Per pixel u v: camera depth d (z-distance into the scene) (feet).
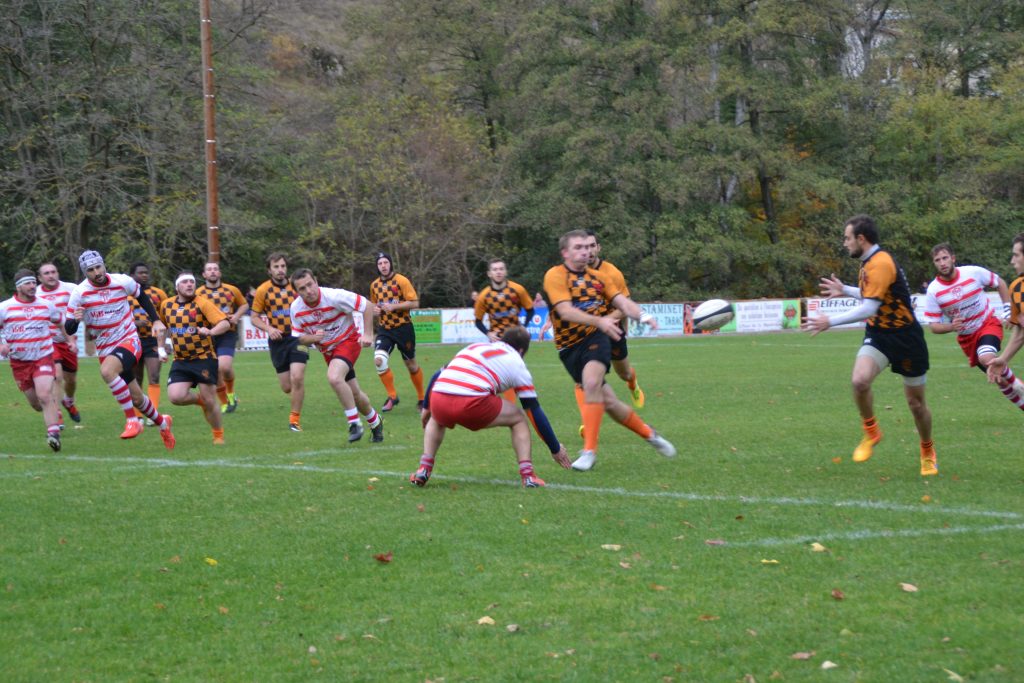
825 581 35.70
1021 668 27.94
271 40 354.54
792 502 48.88
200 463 64.28
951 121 332.19
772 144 310.04
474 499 50.65
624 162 301.84
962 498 49.57
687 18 306.55
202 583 37.22
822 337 227.61
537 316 228.22
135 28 250.57
